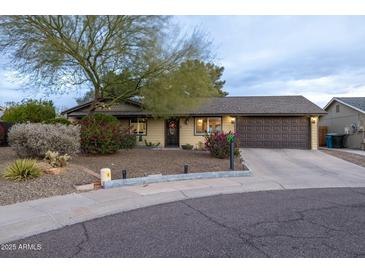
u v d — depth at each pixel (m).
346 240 3.74
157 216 4.82
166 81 11.54
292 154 14.61
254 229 4.16
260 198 6.11
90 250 3.47
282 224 4.38
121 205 5.46
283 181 8.09
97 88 12.34
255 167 10.73
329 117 24.23
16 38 10.02
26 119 16.34
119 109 18.42
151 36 10.72
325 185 7.57
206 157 12.17
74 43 10.52
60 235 3.95
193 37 11.38
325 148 19.77
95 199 5.86
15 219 4.57
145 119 18.84
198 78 11.60
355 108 19.55
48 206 5.28
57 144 8.84
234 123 17.91
